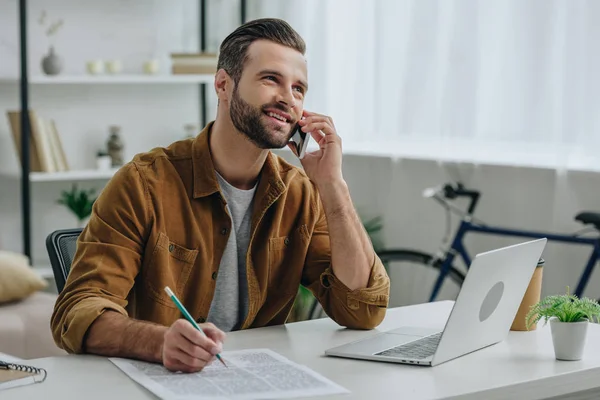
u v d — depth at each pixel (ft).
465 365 5.65
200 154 6.77
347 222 6.90
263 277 7.02
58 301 6.28
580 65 12.50
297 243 7.20
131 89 18.19
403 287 16.15
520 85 13.42
